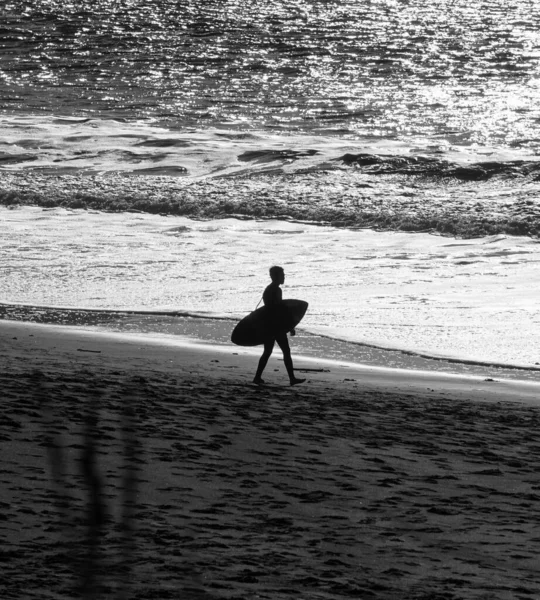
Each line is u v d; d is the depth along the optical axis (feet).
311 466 75.77
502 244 229.04
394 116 458.91
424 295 181.27
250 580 47.21
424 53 650.02
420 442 87.20
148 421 87.86
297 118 458.50
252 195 283.59
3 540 50.93
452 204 266.77
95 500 40.55
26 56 643.04
